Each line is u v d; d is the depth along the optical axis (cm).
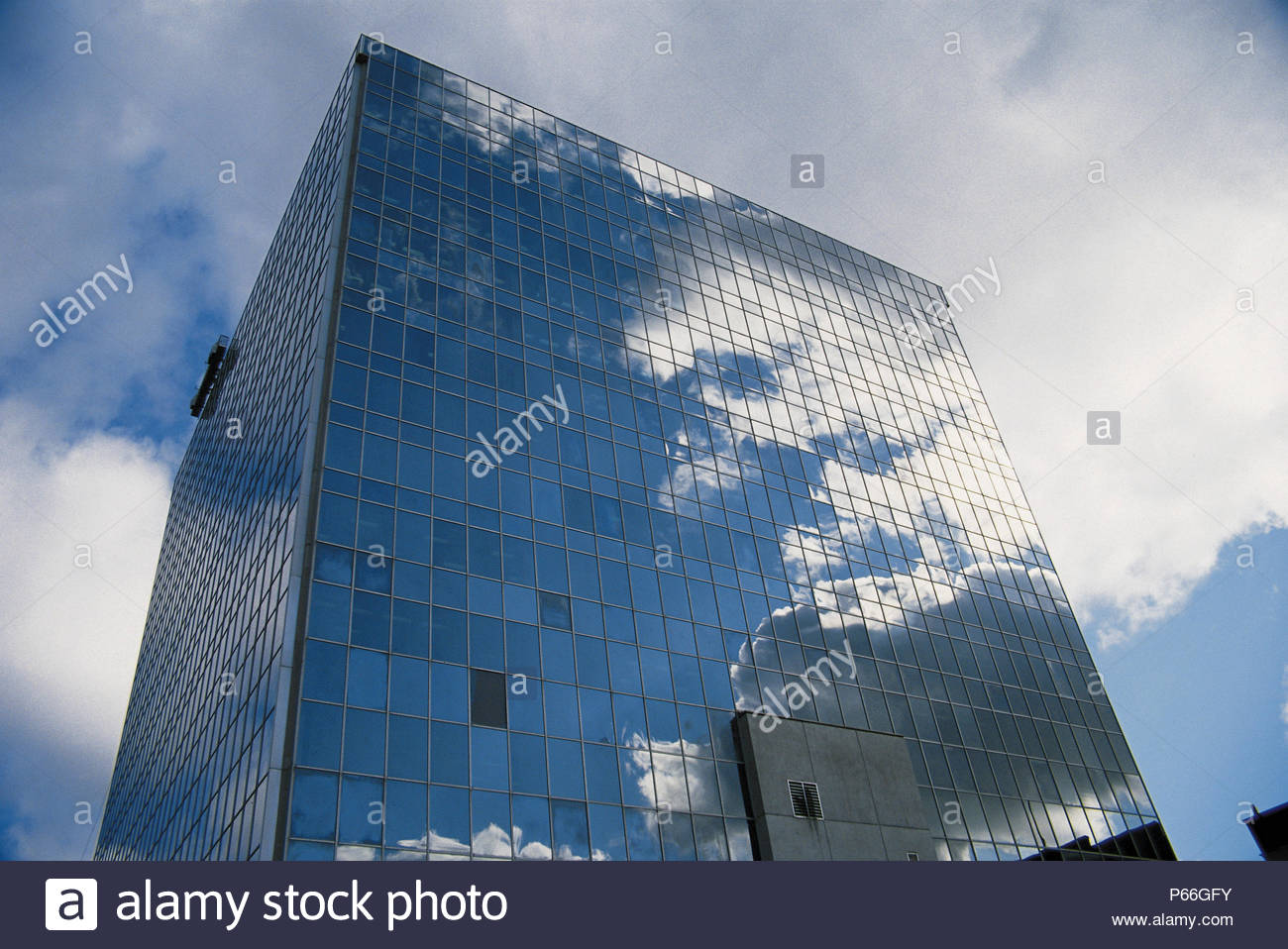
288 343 5216
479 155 6103
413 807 3294
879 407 7281
